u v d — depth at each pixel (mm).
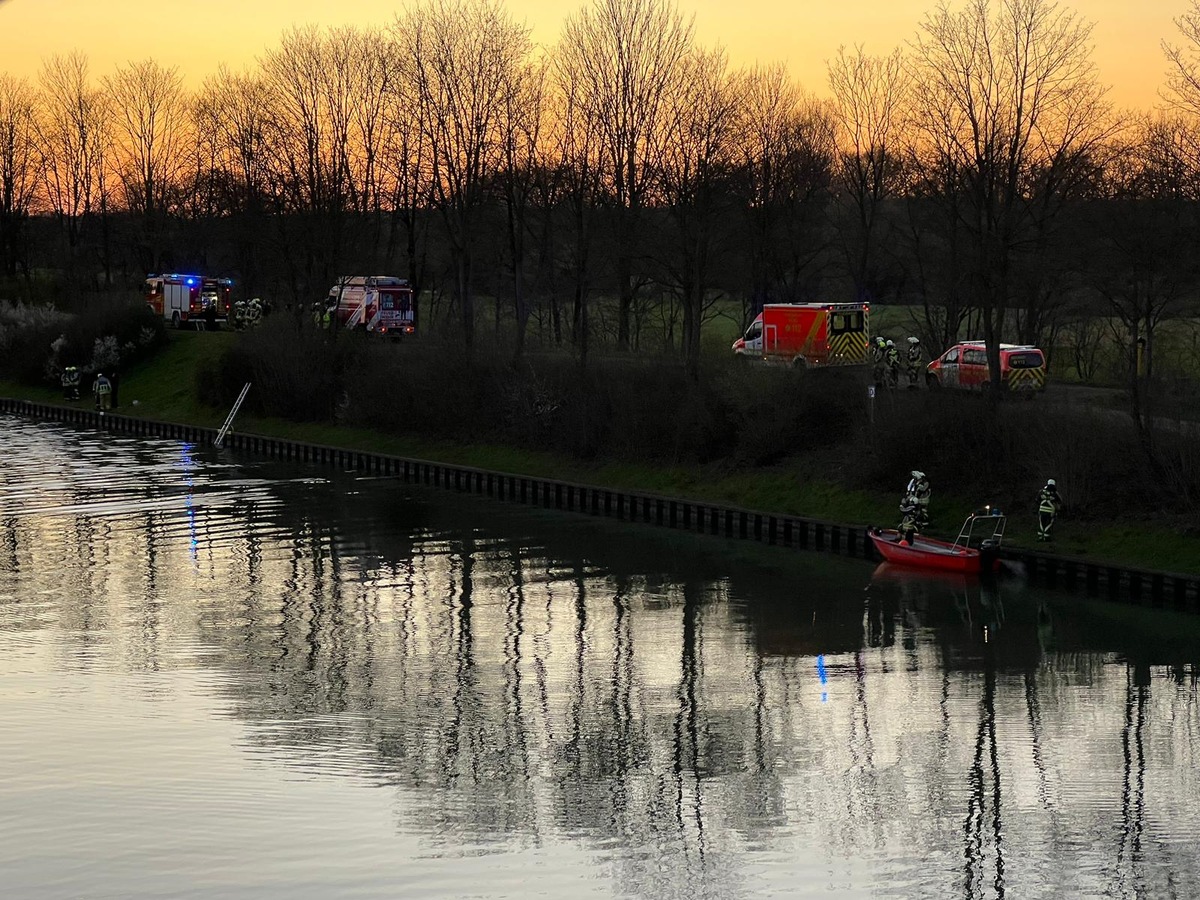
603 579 52656
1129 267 61656
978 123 62500
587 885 25578
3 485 78000
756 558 56125
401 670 40312
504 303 121750
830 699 37594
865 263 106500
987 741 34125
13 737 33438
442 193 94812
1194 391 53625
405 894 24922
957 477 57562
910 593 49406
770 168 102688
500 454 79375
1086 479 52250
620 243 83375
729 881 25812
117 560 56312
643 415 71312
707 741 34125
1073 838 28094
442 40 91625
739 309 146000
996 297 67500
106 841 27094
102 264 158250
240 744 33281
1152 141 67312
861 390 65000
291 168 105625
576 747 33625
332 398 95375
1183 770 31875
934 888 25625
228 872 25734
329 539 61312
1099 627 44375
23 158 155125
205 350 118562
